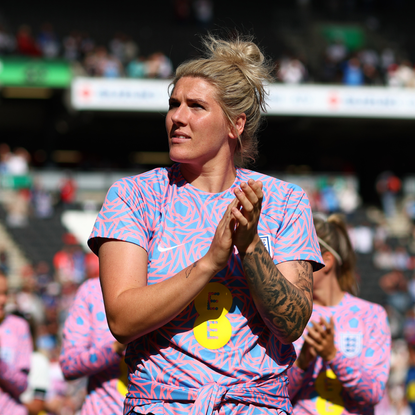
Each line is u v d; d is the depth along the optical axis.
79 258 52.53
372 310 9.92
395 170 99.31
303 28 105.19
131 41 86.19
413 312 44.59
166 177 6.19
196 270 5.12
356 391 8.67
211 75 5.88
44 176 70.31
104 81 69.06
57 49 84.31
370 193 98.06
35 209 64.94
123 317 5.19
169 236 5.76
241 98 5.95
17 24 93.56
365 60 90.38
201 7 101.38
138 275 5.47
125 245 5.55
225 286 5.61
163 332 5.52
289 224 5.96
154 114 76.69
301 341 9.24
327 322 9.13
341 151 98.75
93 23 97.19
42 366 13.98
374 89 73.19
